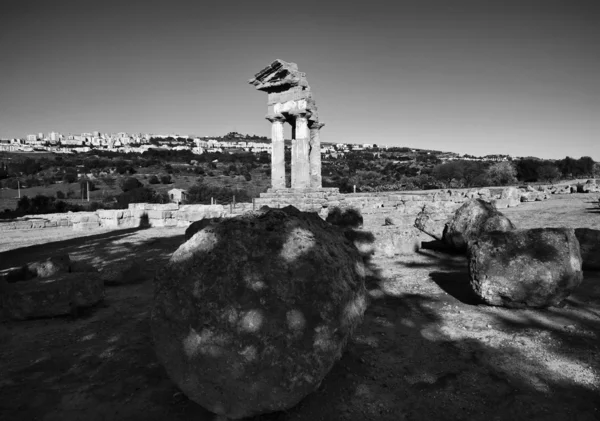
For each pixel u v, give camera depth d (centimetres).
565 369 388
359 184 6278
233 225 363
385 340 475
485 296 559
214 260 342
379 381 381
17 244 1497
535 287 527
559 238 536
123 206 4325
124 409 347
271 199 2119
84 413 345
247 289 326
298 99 2323
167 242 1373
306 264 338
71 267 820
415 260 911
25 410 353
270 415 327
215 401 315
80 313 618
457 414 327
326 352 322
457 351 438
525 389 357
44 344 504
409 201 2325
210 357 316
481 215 908
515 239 554
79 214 2520
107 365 434
